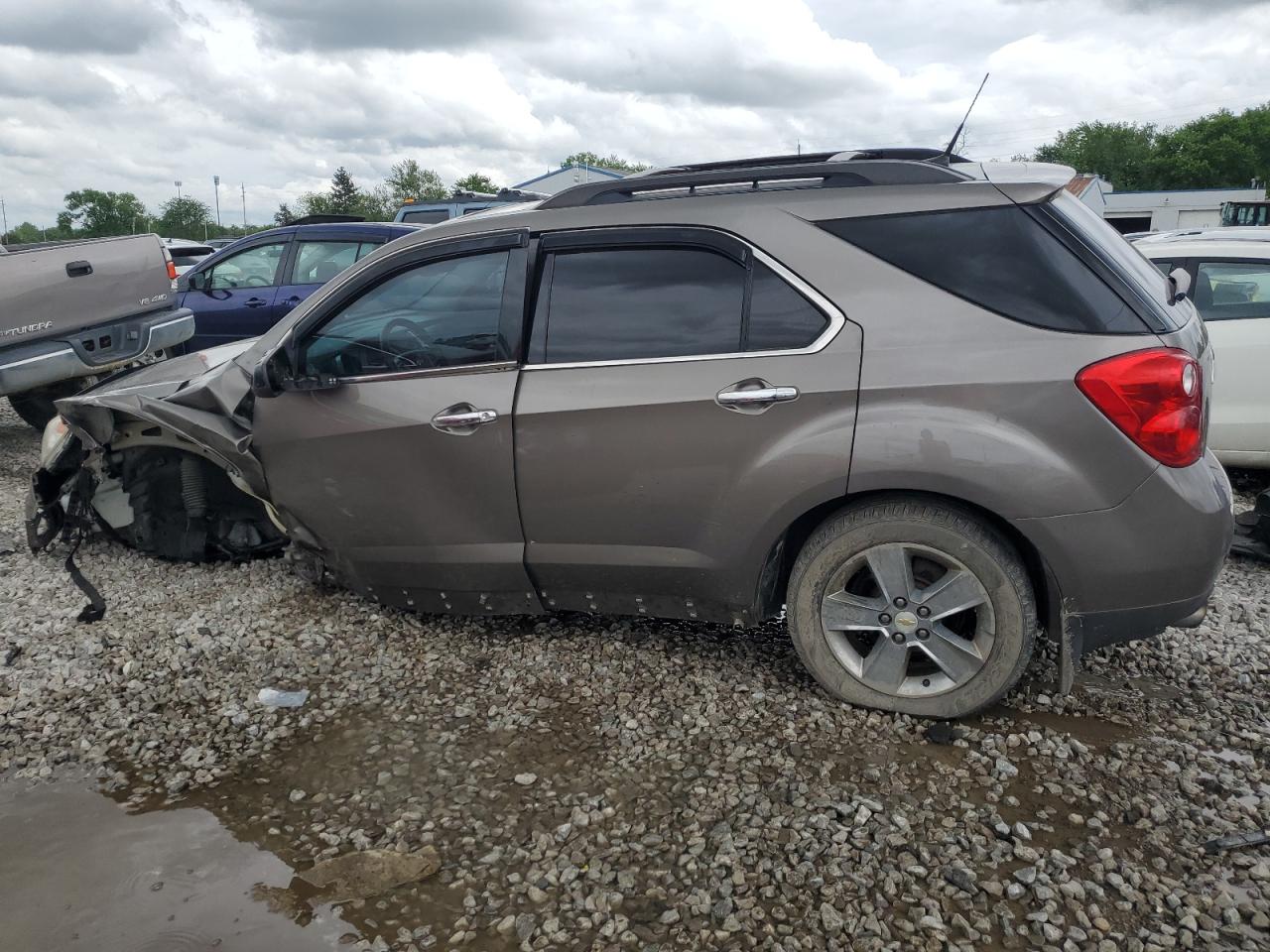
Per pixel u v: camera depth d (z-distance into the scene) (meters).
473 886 2.48
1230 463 6.15
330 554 3.95
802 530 3.31
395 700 3.44
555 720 3.26
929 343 2.89
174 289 8.16
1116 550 2.81
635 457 3.21
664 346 3.19
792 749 3.01
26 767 3.12
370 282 3.63
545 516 3.41
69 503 4.88
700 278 3.17
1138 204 47.16
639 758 3.01
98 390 4.83
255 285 9.16
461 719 3.30
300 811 2.82
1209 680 3.41
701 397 3.09
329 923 2.37
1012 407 2.80
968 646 3.05
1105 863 2.44
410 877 2.51
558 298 3.34
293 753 3.13
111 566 4.88
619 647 3.78
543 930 2.31
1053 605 2.96
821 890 2.39
